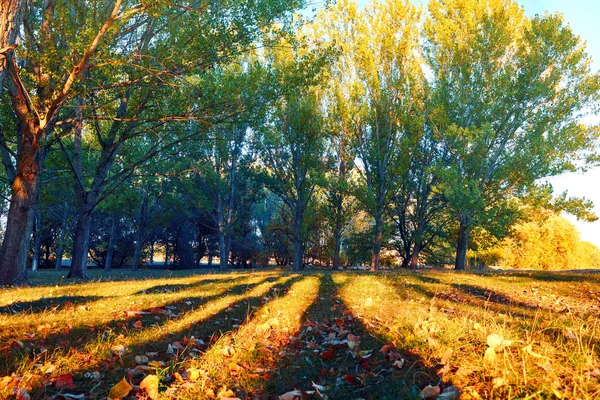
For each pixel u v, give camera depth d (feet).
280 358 12.14
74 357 12.12
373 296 24.12
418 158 82.99
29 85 36.99
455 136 67.31
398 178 78.84
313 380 10.15
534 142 64.80
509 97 67.36
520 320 15.29
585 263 132.67
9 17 19.42
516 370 9.07
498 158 71.31
